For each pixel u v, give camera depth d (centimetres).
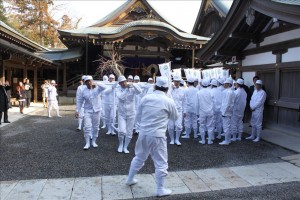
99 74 2278
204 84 768
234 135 820
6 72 1911
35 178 500
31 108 1711
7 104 1108
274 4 659
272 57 892
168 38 2072
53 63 2123
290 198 420
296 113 798
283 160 610
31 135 884
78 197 423
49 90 1329
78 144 764
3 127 1027
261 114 794
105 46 2359
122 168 558
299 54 768
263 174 521
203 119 773
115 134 906
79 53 2386
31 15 3284
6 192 438
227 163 591
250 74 1027
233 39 980
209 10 2466
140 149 445
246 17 813
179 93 764
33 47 1652
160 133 429
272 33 884
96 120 715
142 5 2411
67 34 2062
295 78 796
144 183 479
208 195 432
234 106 802
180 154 665
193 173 528
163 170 427
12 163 587
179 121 756
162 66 785
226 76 910
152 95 445
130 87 661
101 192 441
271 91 909
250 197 424
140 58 2397
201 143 783
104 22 2419
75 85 2306
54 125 1087
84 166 570
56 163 588
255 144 764
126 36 2027
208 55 1120
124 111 664
